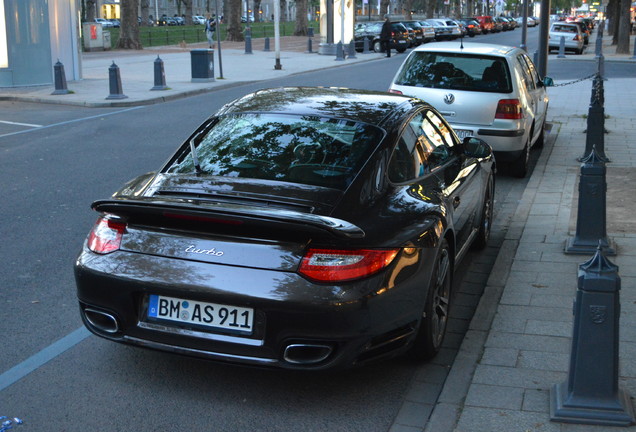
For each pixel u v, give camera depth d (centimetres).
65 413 387
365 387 422
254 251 369
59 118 1583
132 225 397
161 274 377
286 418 386
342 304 359
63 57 2256
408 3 7862
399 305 388
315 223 351
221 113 497
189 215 369
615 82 2372
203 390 415
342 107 486
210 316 373
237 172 426
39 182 950
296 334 362
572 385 368
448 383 414
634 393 391
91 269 393
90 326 410
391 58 3809
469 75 946
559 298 540
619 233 705
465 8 13888
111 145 1239
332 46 4009
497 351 451
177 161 454
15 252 661
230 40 5547
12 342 475
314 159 428
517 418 371
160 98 1909
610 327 358
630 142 1238
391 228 393
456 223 516
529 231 723
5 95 1923
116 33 6738
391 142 448
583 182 641
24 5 2094
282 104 496
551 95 1988
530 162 1102
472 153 574
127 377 429
